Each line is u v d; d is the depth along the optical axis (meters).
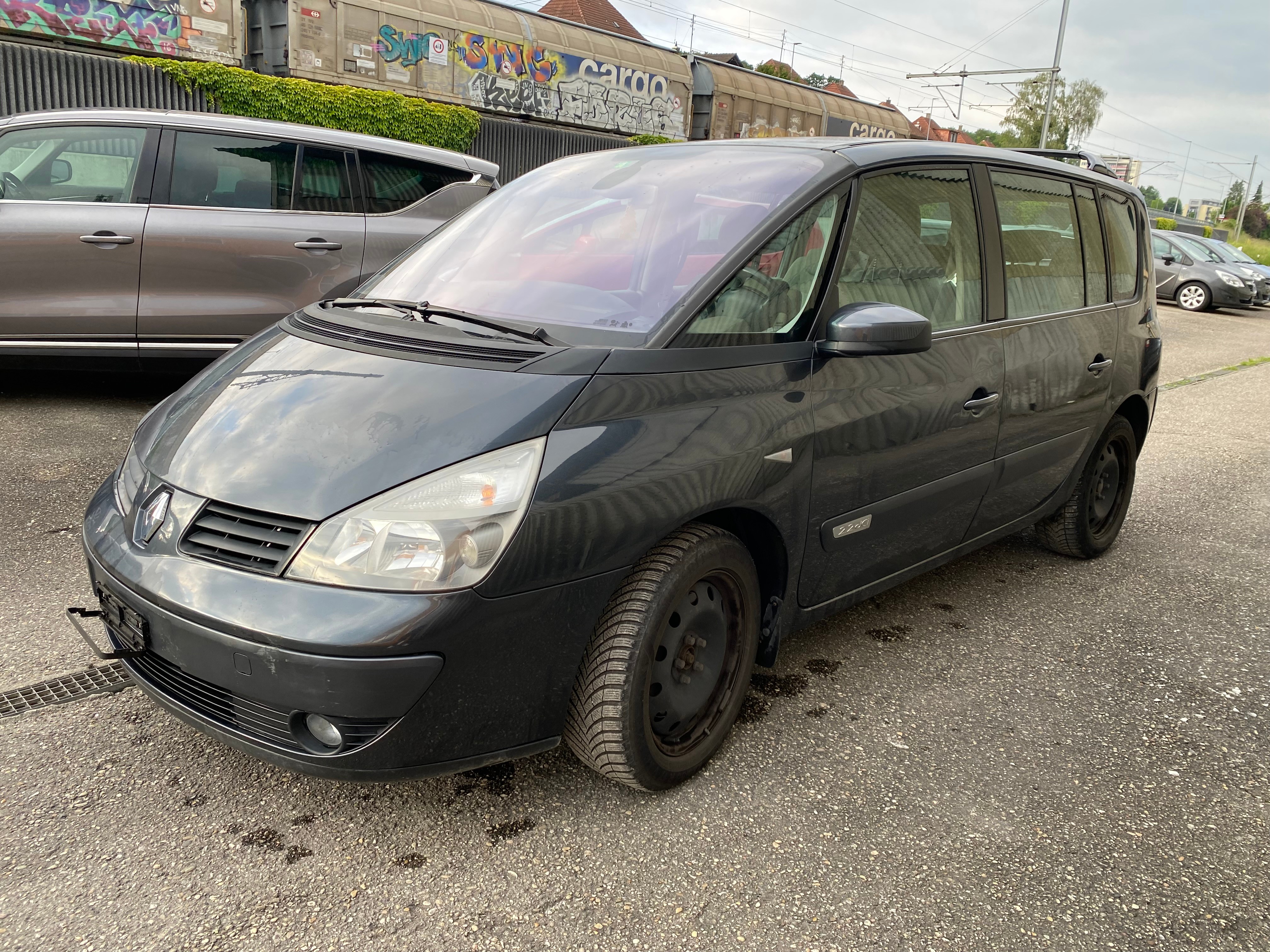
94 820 2.12
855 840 2.22
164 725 2.51
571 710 2.17
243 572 1.90
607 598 2.05
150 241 5.24
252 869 2.00
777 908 1.98
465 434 1.95
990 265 3.20
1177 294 20.34
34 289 5.05
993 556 4.34
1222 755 2.72
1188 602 3.90
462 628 1.86
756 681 2.97
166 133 5.34
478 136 16.06
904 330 2.43
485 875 2.02
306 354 2.36
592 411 2.04
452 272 2.78
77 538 3.70
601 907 1.95
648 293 2.38
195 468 2.07
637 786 2.26
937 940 1.92
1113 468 4.27
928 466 2.91
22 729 2.45
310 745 1.91
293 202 5.65
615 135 18.98
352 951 1.79
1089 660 3.29
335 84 14.12
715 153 2.94
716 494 2.20
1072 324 3.62
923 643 3.34
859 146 2.89
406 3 14.77
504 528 1.89
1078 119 59.31
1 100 10.76
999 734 2.75
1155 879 2.15
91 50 11.68
